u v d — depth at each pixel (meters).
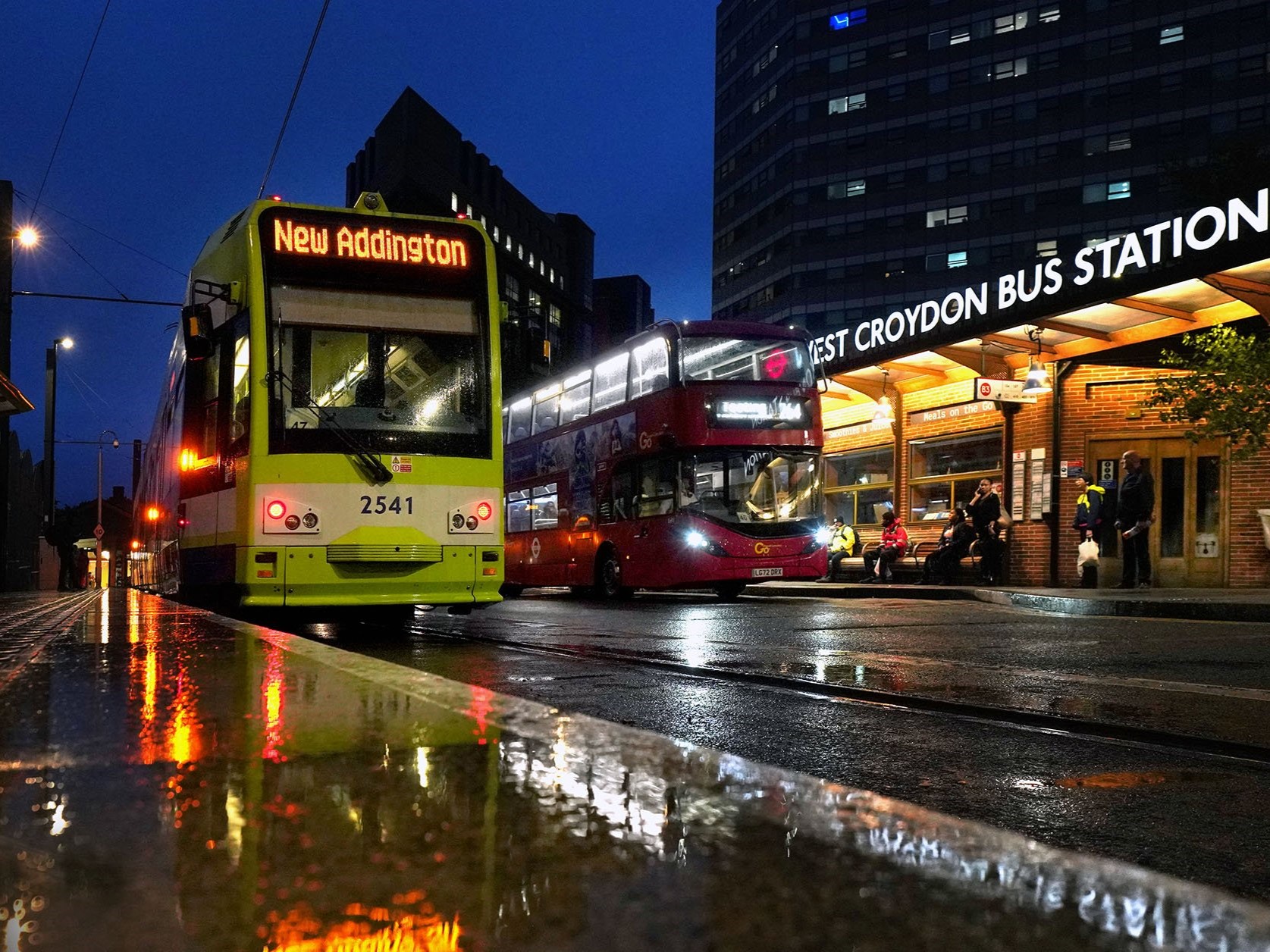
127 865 0.69
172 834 0.79
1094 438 18.66
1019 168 57.91
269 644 3.59
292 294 8.46
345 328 8.55
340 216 8.76
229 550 8.46
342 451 8.29
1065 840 2.89
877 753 4.07
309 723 1.45
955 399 21.45
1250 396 13.34
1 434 23.03
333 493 8.23
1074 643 8.45
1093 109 56.22
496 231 75.62
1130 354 18.28
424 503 8.48
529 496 21.83
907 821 0.76
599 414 18.70
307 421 8.27
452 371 8.84
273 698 1.84
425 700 1.70
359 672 2.35
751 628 10.34
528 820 0.79
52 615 7.11
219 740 1.34
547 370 9.60
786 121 65.19
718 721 4.81
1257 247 13.84
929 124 60.59
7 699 1.97
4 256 21.09
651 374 16.91
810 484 16.56
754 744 4.26
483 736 1.23
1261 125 52.19
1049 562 18.94
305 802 0.91
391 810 0.86
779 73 66.31
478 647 8.35
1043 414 19.25
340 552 8.20
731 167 71.88
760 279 67.38
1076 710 4.99
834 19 63.75
